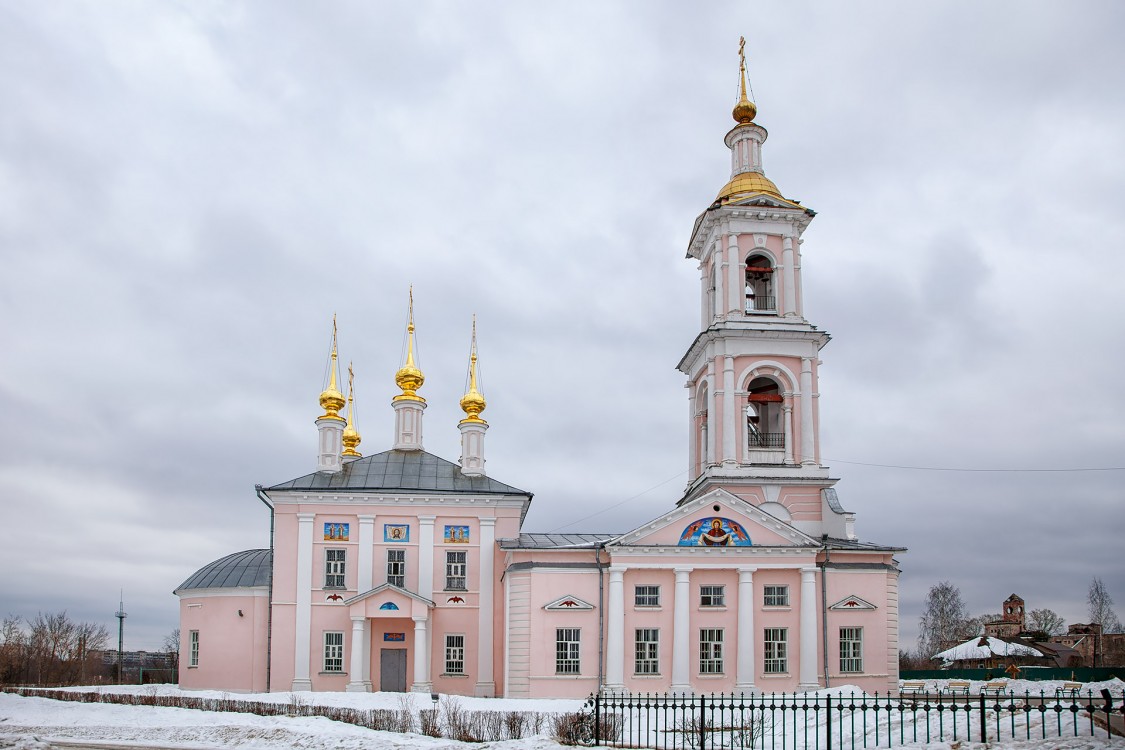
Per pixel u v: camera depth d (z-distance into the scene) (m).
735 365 53.19
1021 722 24.36
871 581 47.94
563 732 27.42
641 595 47.00
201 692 49.34
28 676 85.12
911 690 44.44
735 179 57.44
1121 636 111.50
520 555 48.69
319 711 36.75
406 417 59.75
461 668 52.53
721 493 47.50
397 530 53.56
